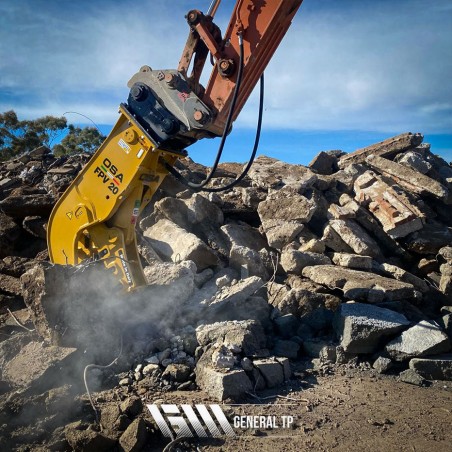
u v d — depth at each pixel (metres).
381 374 5.51
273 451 3.97
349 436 4.18
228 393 4.68
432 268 7.92
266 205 8.29
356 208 8.43
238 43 4.86
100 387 4.91
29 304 5.32
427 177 9.25
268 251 7.86
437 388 5.20
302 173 9.25
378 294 6.25
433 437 4.18
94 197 5.61
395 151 10.55
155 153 5.36
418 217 8.17
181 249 7.16
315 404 4.72
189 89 5.02
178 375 5.03
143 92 5.11
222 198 9.01
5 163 12.50
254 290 6.42
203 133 5.20
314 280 6.86
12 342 5.42
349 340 5.64
